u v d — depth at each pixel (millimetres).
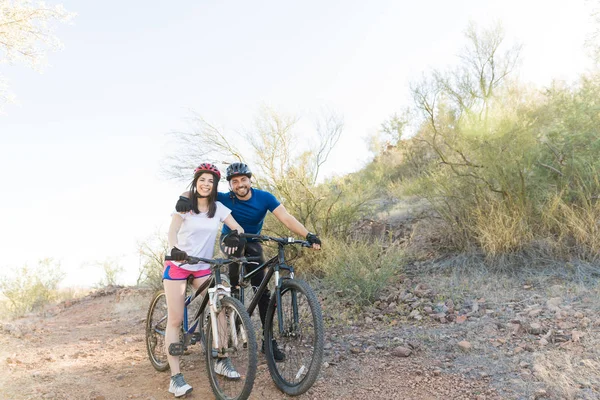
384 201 9984
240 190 4367
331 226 7926
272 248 7742
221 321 3787
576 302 4938
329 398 3656
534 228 6449
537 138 7004
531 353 4043
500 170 6613
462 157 7102
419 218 8078
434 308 5402
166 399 3809
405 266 6883
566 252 6016
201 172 3953
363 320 5445
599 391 3359
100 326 7633
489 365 3947
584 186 6418
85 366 4801
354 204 8297
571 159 6637
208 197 4031
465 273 6266
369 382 3879
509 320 4785
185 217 4027
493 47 7633
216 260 3758
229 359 3840
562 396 3359
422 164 10188
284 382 3850
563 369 3691
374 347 4594
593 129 6773
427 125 8422
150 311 4707
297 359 4047
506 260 6211
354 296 5926
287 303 4000
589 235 5949
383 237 7898
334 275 6332
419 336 4707
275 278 3871
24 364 4863
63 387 4109
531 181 6633
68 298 13453
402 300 5801
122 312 8852
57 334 6887
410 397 3580
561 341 4191
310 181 8172
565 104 7355
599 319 4406
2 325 7027
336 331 5156
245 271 4477
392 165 11984
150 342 4664
